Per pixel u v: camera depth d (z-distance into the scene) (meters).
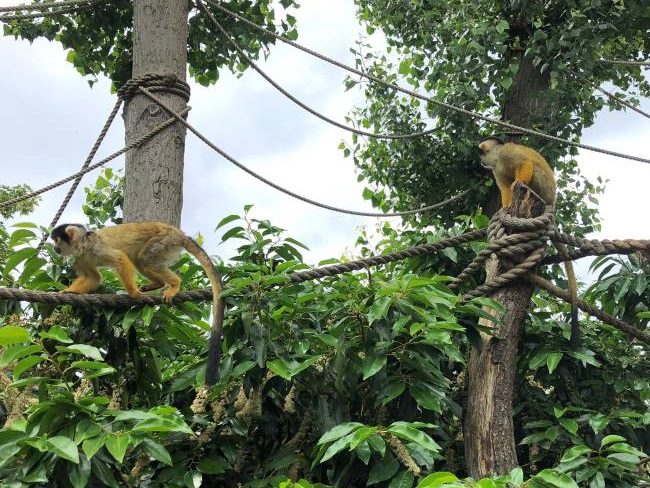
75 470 4.80
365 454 5.22
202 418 6.07
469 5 12.88
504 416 6.71
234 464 6.28
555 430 6.91
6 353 4.95
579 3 12.84
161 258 7.38
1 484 4.71
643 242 7.42
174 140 8.81
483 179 13.41
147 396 7.00
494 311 7.04
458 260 8.58
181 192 8.87
